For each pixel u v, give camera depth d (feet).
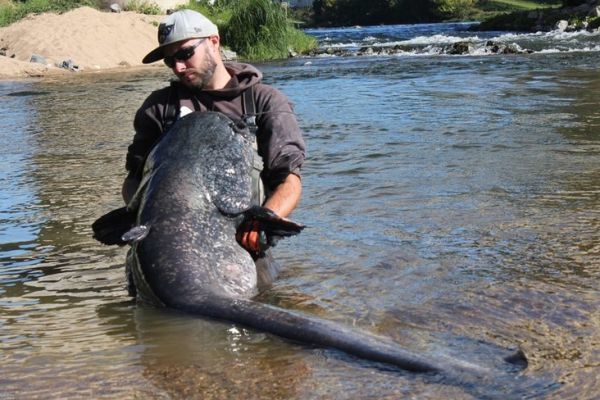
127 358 10.63
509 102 37.58
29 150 30.09
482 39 108.68
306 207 18.89
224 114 13.85
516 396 8.91
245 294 12.70
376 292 12.93
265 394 9.30
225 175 13.16
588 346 10.41
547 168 22.12
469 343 10.67
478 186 20.30
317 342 10.68
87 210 19.93
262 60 87.81
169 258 12.58
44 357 10.84
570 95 39.45
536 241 15.47
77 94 52.95
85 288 14.03
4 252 16.49
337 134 30.01
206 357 10.50
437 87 46.19
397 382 9.43
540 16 136.26
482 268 13.99
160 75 68.80
